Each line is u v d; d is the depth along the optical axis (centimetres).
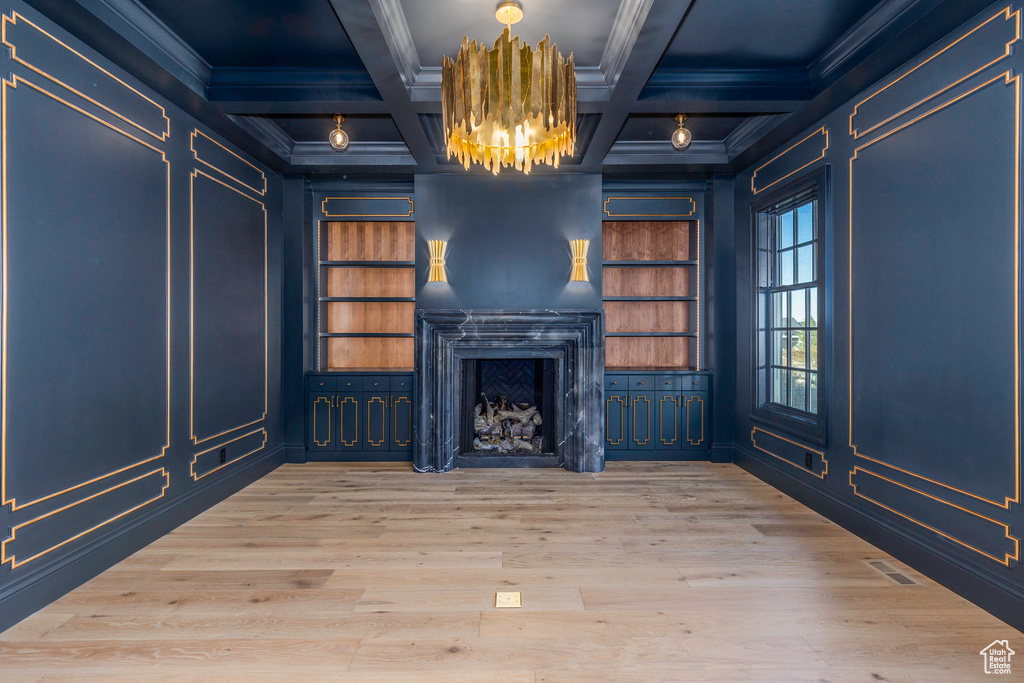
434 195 455
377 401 477
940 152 246
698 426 477
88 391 250
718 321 470
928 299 254
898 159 273
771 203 402
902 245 271
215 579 251
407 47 279
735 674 182
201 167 344
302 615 219
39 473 223
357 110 325
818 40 277
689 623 213
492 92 221
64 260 235
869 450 297
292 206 464
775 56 294
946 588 242
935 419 250
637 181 480
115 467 268
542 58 220
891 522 280
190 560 272
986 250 222
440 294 455
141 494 288
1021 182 205
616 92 301
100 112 256
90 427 251
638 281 514
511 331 446
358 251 505
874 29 255
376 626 212
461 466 456
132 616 218
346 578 252
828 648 197
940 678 180
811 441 352
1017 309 208
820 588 242
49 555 229
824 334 333
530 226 456
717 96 312
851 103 309
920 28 235
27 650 194
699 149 433
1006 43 212
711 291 474
